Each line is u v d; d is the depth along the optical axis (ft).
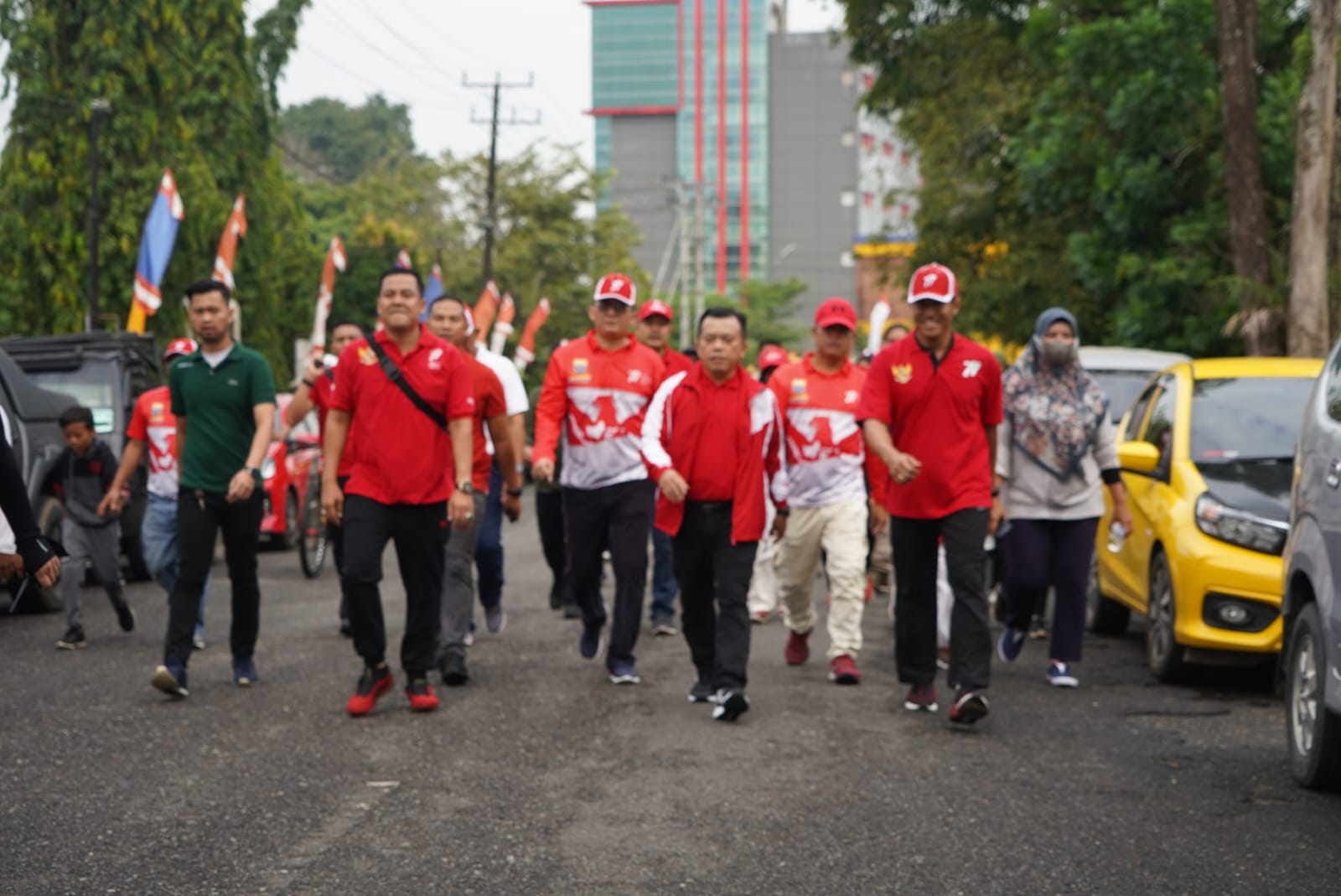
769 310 358.23
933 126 101.96
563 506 28.84
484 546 33.68
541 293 212.43
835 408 29.25
